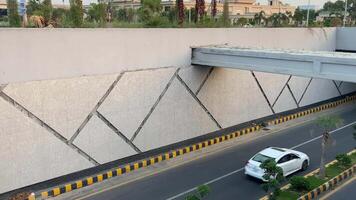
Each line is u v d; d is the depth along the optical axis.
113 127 17.05
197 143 20.41
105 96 16.53
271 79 25.19
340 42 30.94
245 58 18.28
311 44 28.17
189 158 18.56
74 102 15.52
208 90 21.12
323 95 30.48
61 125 15.25
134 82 17.53
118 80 16.92
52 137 15.05
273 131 23.27
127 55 17.27
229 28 21.72
